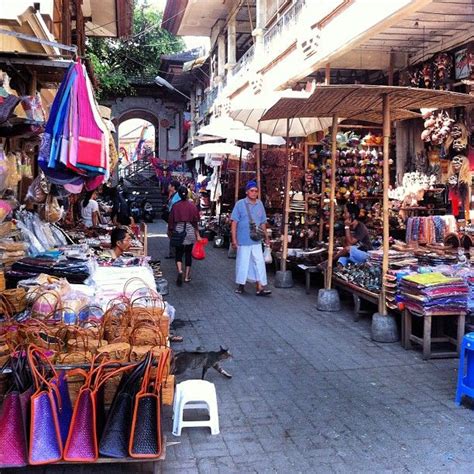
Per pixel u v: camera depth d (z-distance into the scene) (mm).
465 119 9367
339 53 10016
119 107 33625
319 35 10586
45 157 4781
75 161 4715
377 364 5816
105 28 18047
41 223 7422
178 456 3875
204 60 25156
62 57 5570
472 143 9508
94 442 3268
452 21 9195
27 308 4586
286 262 10578
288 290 9852
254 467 3727
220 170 18391
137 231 11695
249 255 9406
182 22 22250
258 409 4695
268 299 9094
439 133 9391
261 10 14891
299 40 11414
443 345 6414
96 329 4273
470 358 4605
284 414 4590
